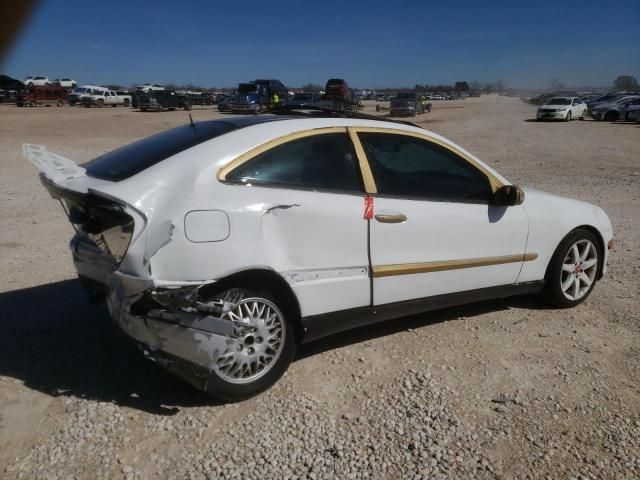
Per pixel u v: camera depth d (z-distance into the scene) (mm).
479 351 4074
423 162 4137
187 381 3293
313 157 3650
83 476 2762
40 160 3639
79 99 53375
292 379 3658
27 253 6242
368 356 3979
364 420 3229
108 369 3754
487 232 4281
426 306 4152
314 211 3521
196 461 2877
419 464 2881
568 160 15914
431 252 4039
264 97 40656
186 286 3094
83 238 3820
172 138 3678
